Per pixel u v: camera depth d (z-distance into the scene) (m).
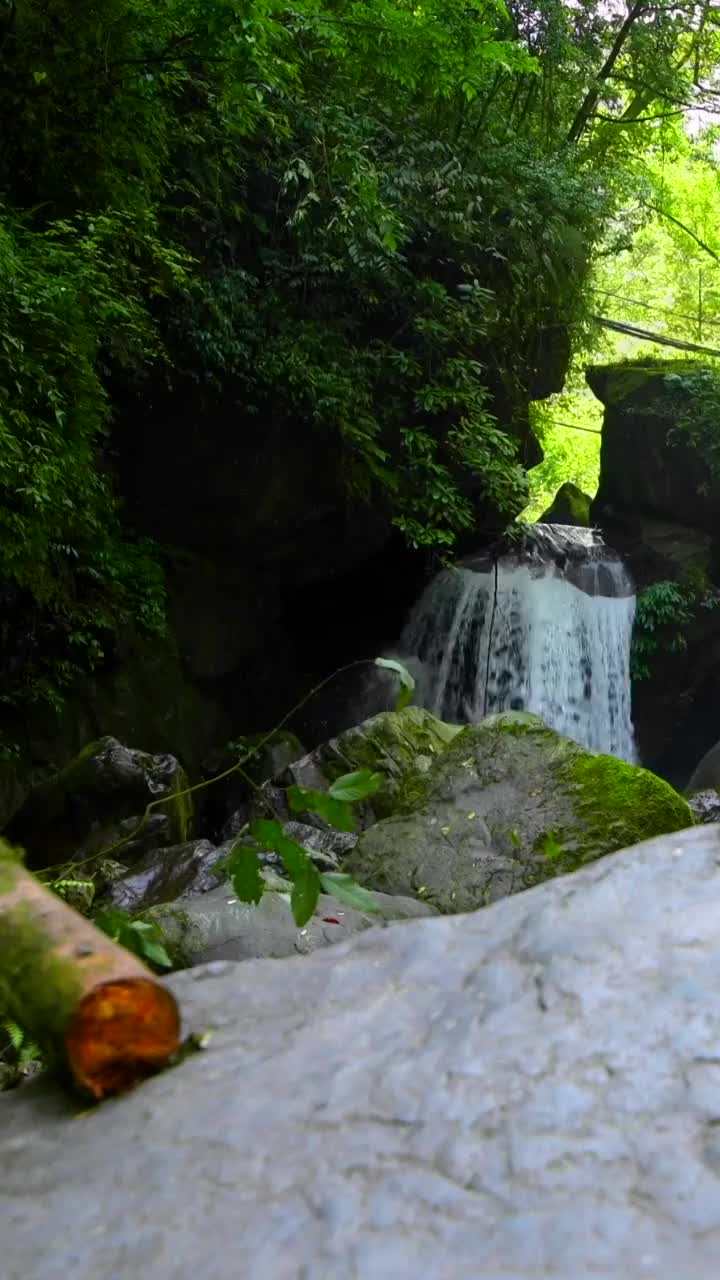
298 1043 1.16
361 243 10.91
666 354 23.12
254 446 11.36
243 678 13.37
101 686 9.98
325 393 10.89
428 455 11.54
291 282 11.05
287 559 12.97
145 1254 0.88
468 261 12.13
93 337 7.34
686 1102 0.92
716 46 16.61
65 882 3.28
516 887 4.32
